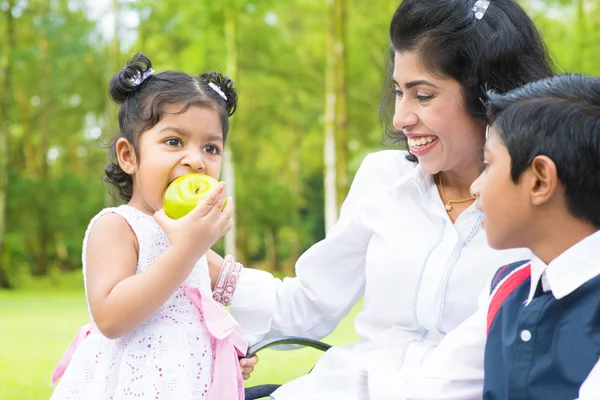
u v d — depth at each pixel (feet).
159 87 7.16
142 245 6.89
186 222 6.40
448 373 5.99
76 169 81.51
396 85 7.22
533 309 5.30
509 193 5.24
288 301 8.18
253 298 8.09
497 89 6.86
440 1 6.83
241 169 75.92
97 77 67.87
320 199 92.89
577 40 51.03
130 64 7.29
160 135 7.03
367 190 8.13
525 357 5.25
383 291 7.49
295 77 64.28
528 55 7.06
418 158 7.23
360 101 64.75
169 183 7.02
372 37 60.18
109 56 66.44
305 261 8.18
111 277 6.62
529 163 5.13
